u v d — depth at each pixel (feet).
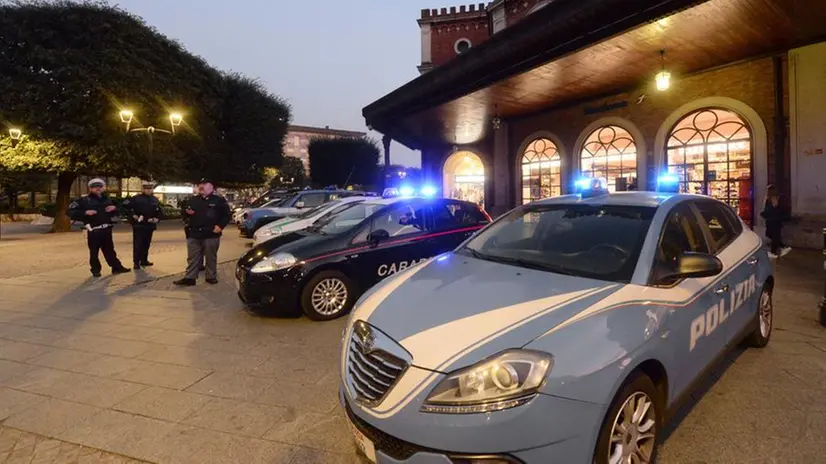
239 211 65.36
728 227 12.60
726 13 25.98
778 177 33.65
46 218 87.51
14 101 59.31
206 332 16.94
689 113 38.93
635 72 37.24
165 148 71.97
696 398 10.96
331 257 18.21
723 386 11.50
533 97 44.39
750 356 13.23
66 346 15.66
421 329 7.50
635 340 7.47
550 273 9.29
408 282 9.62
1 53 60.08
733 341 11.42
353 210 22.43
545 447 6.48
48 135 60.39
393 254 19.44
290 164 199.82
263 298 17.85
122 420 10.64
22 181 102.58
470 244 12.14
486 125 56.18
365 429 7.39
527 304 7.80
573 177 48.39
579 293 8.11
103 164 64.34
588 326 7.29
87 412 11.03
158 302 21.54
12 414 11.00
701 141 38.58
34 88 60.03
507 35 32.91
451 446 6.51
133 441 9.76
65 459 9.18
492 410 6.48
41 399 11.76
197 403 11.39
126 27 66.13
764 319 13.75
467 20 74.79
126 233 60.95
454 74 39.27
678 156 40.09
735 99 35.81
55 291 24.30
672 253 9.71
